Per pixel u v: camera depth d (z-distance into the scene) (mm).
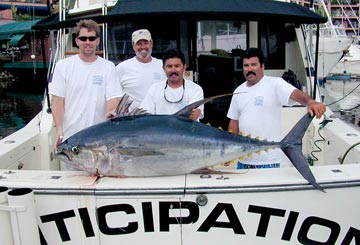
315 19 3561
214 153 2301
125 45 4641
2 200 2102
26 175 2420
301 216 2262
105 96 3104
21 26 22625
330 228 2287
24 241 2111
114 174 2326
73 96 3053
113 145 2270
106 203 2250
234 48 4711
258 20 3617
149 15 3387
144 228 2271
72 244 2311
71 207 2270
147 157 2277
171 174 2344
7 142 3289
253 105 2910
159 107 3029
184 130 2297
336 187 2244
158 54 4656
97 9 4555
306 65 4586
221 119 4758
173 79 2975
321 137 3807
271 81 2902
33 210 2139
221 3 3473
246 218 2252
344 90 18219
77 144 2299
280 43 4746
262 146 2334
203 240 2275
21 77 23203
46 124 3861
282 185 2227
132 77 3736
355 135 3385
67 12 4562
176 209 2242
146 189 2221
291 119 4141
